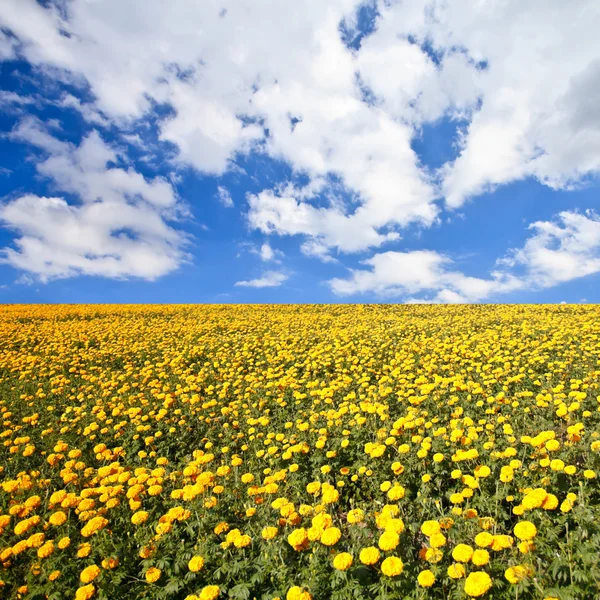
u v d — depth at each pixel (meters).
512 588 3.07
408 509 4.55
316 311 29.91
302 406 8.92
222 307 33.94
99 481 5.79
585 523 3.64
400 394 8.66
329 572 3.43
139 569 3.92
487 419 7.07
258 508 4.76
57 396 10.97
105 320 25.44
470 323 19.50
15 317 26.89
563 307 25.80
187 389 10.54
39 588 3.57
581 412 7.12
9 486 5.18
